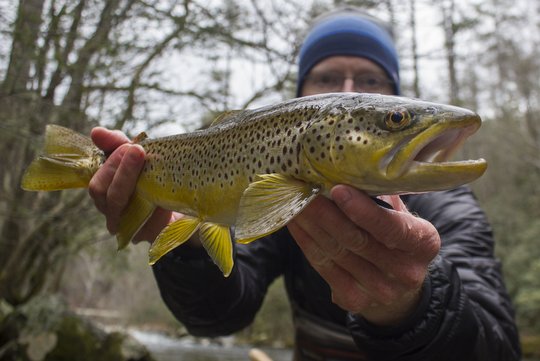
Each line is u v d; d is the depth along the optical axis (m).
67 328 1.79
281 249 0.60
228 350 3.96
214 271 0.45
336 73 0.68
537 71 4.53
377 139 0.30
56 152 0.49
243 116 0.39
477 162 0.28
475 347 0.37
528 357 3.13
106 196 0.42
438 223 0.54
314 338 0.55
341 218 0.30
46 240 1.66
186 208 0.41
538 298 3.46
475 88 4.49
